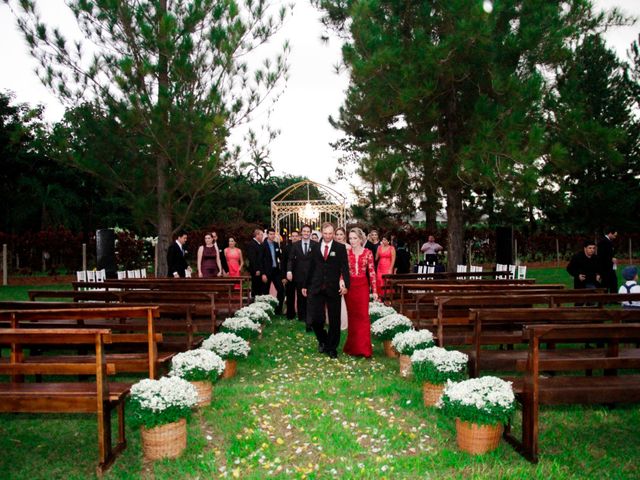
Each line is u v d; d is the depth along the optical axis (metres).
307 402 5.42
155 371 5.19
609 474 3.80
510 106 12.91
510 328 7.07
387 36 13.48
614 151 13.80
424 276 10.42
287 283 11.31
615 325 4.08
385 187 14.23
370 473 3.82
